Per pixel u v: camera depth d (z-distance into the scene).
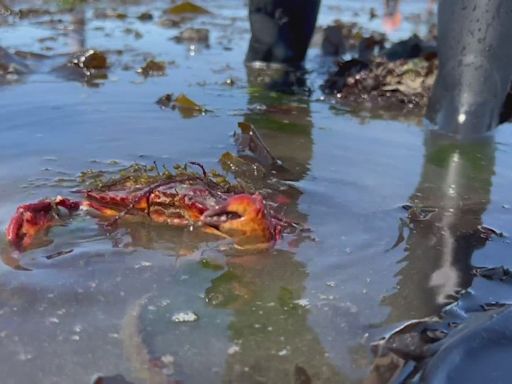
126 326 0.53
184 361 0.50
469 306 0.57
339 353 0.51
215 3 2.61
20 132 0.94
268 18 1.43
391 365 0.50
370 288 0.59
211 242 0.66
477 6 1.00
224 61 1.51
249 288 0.59
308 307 0.57
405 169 0.88
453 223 0.72
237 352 0.51
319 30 1.87
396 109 1.17
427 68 1.24
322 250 0.65
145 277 0.60
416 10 2.51
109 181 0.74
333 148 0.94
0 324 0.53
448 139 1.00
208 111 1.09
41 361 0.49
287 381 0.48
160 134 0.95
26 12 2.09
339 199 0.77
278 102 1.18
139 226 0.68
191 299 0.57
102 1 2.48
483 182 0.84
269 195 0.77
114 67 1.38
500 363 0.49
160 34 1.84
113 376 0.48
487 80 1.02
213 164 0.84
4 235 0.65
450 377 0.47
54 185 0.76
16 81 1.23
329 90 1.27
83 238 0.66
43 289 0.57
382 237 0.68
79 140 0.92
